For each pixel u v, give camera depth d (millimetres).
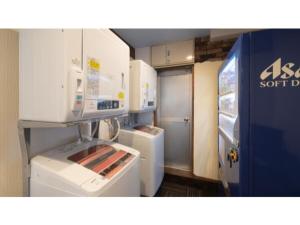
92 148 1272
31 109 896
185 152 3016
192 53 2652
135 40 2695
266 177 963
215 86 2516
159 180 2316
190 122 2959
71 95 806
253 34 958
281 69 911
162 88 3154
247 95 980
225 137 1602
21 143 939
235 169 1147
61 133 1288
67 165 928
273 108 936
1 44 897
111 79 1182
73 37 818
